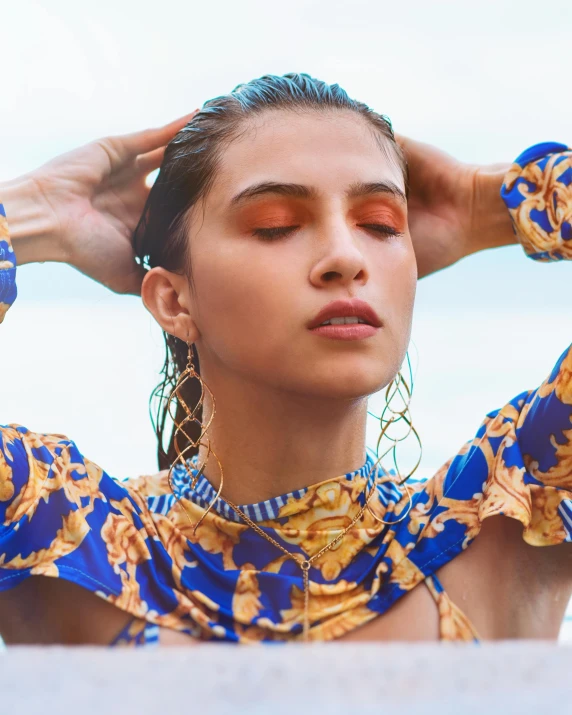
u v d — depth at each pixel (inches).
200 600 55.1
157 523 59.1
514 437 58.6
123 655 29.4
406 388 61.7
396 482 64.7
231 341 56.1
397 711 26.1
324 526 57.4
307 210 56.0
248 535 57.5
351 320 53.8
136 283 74.2
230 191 57.1
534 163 69.4
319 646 29.9
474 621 55.9
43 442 59.7
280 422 56.8
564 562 58.0
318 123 58.4
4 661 29.0
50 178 70.7
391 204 58.1
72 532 55.4
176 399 69.8
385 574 56.7
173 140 63.2
